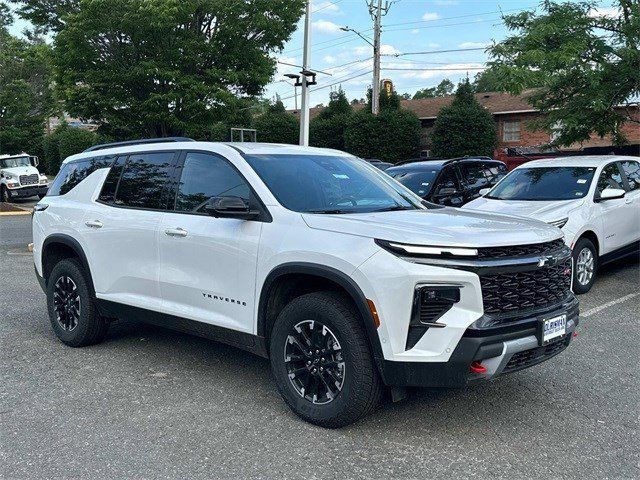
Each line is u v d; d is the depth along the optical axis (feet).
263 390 15.28
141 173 17.48
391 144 101.86
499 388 15.26
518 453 11.89
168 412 13.92
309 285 13.74
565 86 38.86
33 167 95.40
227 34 62.28
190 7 58.54
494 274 11.79
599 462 11.53
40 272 20.47
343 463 11.50
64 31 58.08
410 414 13.69
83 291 18.49
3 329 21.35
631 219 28.58
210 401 14.56
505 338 11.73
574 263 25.29
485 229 12.58
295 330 13.20
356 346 12.15
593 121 39.78
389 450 12.01
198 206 15.61
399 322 11.62
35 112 109.70
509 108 103.04
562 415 13.65
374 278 11.80
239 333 14.39
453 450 12.01
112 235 17.44
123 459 11.71
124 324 21.97
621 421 13.35
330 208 14.40
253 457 11.75
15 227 58.39
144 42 60.13
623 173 29.50
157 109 61.62
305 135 58.75
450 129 96.32
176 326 16.10
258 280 13.75
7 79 102.63
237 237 14.23
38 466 11.43
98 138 74.95
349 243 12.40
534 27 37.06
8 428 13.09
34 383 15.85
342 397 12.41
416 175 35.63
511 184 29.63
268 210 14.03
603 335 19.77
